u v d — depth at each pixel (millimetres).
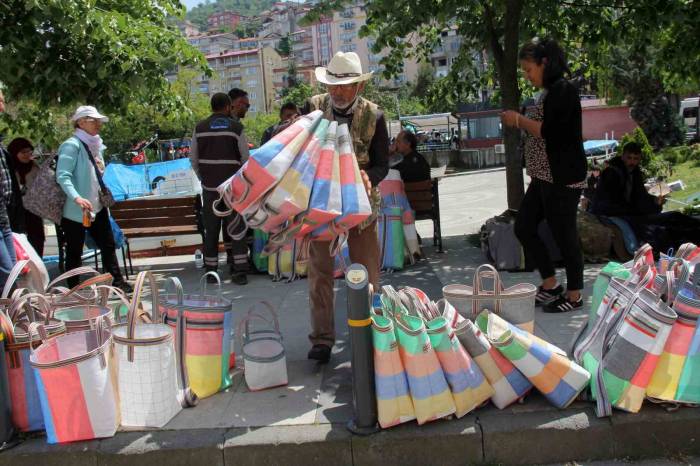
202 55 7828
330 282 4016
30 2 5629
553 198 4609
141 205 7656
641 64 35938
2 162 4566
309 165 3293
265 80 135250
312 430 3176
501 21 8336
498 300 3605
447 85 10656
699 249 3674
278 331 3883
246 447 3088
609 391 3193
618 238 6371
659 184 11898
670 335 3162
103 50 6668
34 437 3281
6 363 3234
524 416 3211
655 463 3107
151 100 8312
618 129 44219
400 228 6727
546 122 4453
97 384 3143
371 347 3115
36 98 7328
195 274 7379
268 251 3457
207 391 3592
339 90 3826
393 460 3088
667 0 6656
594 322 3703
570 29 7934
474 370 3221
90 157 5953
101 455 3102
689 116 45750
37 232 6691
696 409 3197
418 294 3479
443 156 38250
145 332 3361
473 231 10023
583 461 3129
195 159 6566
